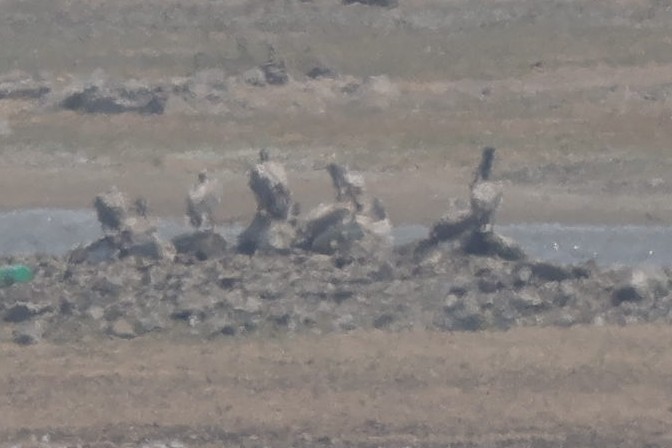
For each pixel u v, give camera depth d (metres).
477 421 34.75
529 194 50.03
